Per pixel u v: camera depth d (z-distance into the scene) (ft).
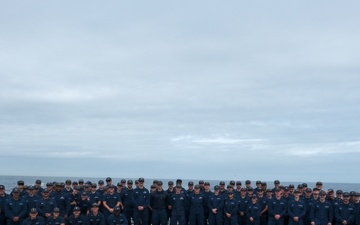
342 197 82.07
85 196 80.84
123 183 88.07
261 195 85.25
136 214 82.89
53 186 83.20
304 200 81.87
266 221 82.99
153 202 83.56
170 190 86.38
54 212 72.95
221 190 86.07
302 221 79.30
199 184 89.51
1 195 78.18
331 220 80.23
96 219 75.72
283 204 79.82
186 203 84.84
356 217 79.87
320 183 81.76
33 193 79.00
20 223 76.28
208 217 85.10
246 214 81.97
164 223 83.05
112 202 82.53
